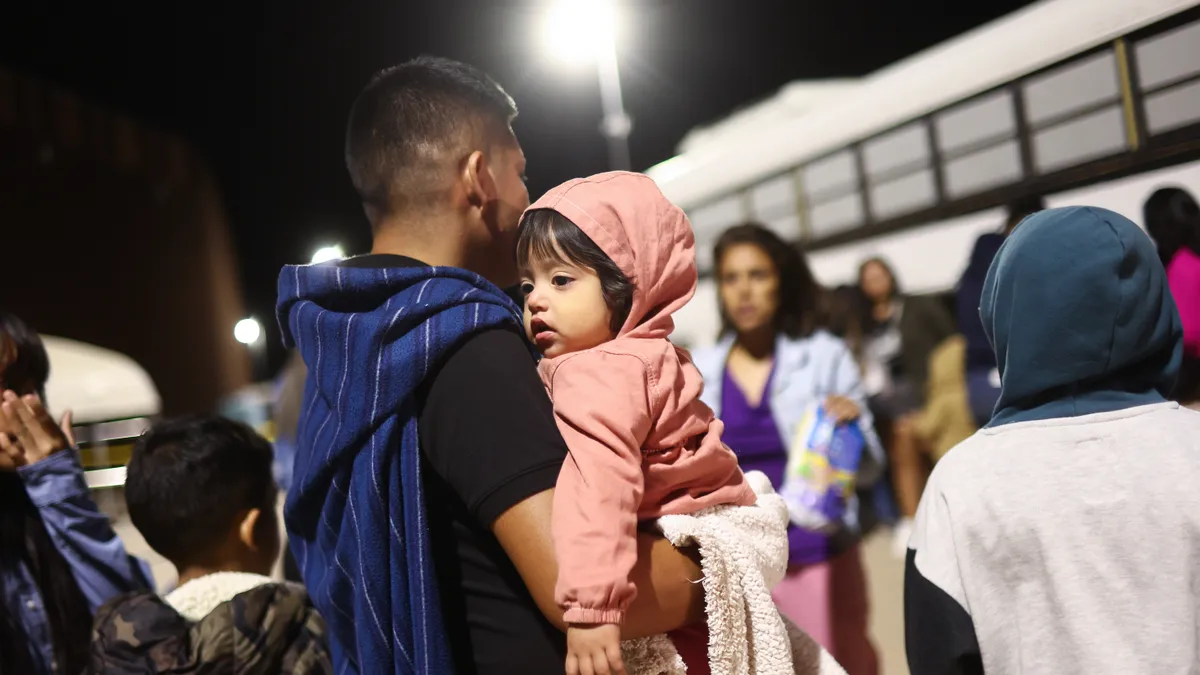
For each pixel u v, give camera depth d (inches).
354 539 57.5
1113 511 58.0
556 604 52.3
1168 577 56.2
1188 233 109.0
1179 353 62.9
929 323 224.7
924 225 238.7
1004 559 60.0
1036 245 63.0
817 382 127.0
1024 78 197.3
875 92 253.6
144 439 82.3
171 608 73.1
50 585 87.4
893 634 161.5
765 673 57.2
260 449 84.3
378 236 68.4
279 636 71.3
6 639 85.0
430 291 58.2
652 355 58.9
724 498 61.0
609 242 60.6
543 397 57.2
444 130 66.2
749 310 129.6
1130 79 165.2
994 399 197.5
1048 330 61.8
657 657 57.1
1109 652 56.0
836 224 273.4
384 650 56.3
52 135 628.4
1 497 88.5
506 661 56.4
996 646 59.5
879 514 232.4
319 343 61.6
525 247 63.5
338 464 58.9
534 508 53.2
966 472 63.2
